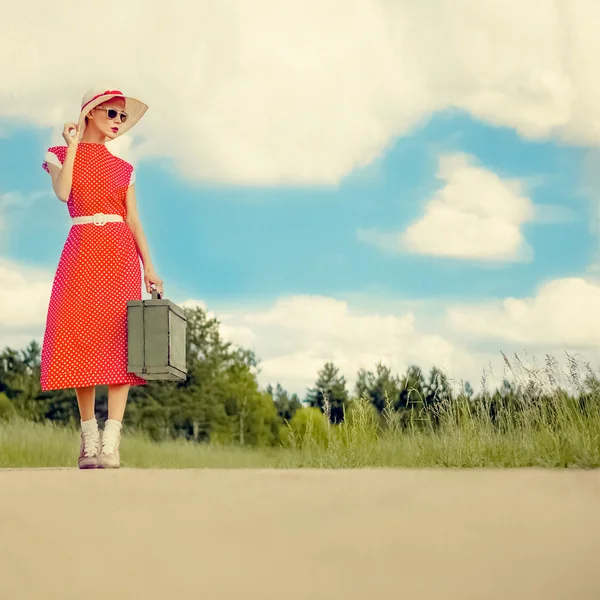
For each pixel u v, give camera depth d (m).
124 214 5.59
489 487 2.76
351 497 2.60
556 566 1.73
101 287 5.36
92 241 5.40
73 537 2.07
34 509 2.45
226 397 37.94
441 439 5.45
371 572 1.71
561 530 2.05
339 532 2.07
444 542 1.94
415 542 1.95
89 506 2.49
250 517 2.29
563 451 4.82
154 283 5.64
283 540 2.00
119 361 5.30
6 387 37.31
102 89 5.58
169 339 5.19
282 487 2.89
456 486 2.82
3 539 2.05
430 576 1.67
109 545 1.99
